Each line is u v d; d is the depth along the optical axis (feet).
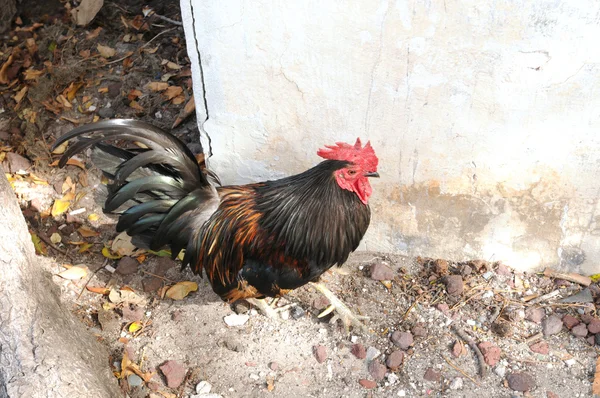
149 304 4.54
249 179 4.60
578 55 3.77
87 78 5.66
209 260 4.17
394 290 4.59
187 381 4.17
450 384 4.17
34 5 6.10
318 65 4.00
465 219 4.51
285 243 3.97
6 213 3.97
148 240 4.18
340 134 4.26
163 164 4.13
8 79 5.72
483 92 3.97
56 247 4.79
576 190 4.26
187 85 5.57
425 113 4.09
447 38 3.82
